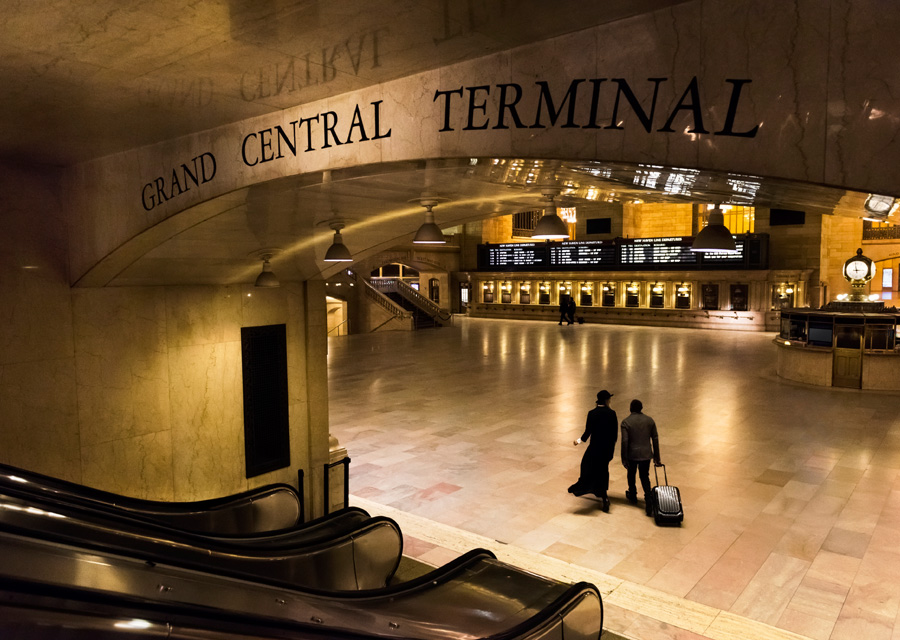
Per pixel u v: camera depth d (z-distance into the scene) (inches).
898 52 76.5
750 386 568.7
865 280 585.9
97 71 122.7
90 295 224.4
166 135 173.8
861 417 449.4
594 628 155.0
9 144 181.9
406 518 271.9
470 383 597.6
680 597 204.7
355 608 152.3
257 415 275.9
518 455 369.7
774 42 85.1
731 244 152.6
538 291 1348.4
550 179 137.9
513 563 225.6
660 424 435.2
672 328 1138.7
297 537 208.7
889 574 220.2
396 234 261.1
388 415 472.1
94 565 114.0
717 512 279.6
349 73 125.2
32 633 83.2
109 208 199.6
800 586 212.7
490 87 115.4
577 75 104.0
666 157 95.2
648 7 94.0
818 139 82.5
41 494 164.1
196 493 256.2
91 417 225.5
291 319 287.7
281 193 167.2
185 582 126.1
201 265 233.8
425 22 99.7
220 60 117.6
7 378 205.6
